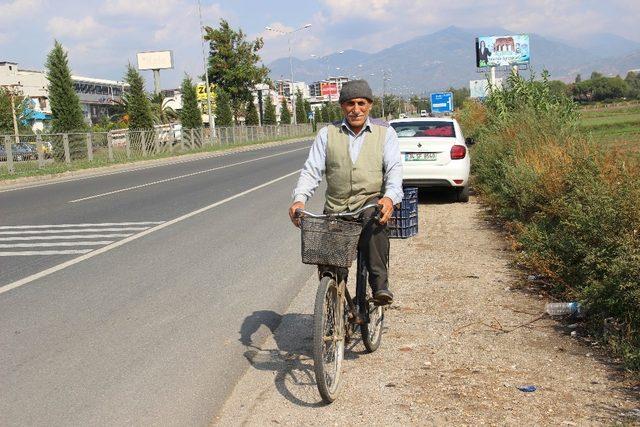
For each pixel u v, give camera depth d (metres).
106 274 7.77
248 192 16.22
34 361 5.00
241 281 7.41
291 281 7.39
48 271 7.96
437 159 12.82
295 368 4.85
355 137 4.59
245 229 10.75
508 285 6.91
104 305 6.48
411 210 9.81
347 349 5.19
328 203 4.69
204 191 16.69
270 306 6.46
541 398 4.12
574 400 4.07
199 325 5.86
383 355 5.03
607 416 3.83
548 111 16.50
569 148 9.74
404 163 12.91
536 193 9.24
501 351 5.01
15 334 5.63
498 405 4.04
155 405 4.21
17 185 22.34
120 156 34.69
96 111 103.94
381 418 3.94
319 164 4.62
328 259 4.18
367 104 4.53
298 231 10.48
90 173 27.31
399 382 4.48
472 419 3.86
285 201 14.26
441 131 13.32
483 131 19.80
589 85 148.38
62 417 4.05
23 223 12.12
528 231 8.41
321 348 4.04
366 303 4.78
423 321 5.83
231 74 62.78
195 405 4.21
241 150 46.84
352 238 4.16
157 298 6.72
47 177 25.22
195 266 8.14
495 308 6.13
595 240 6.24
